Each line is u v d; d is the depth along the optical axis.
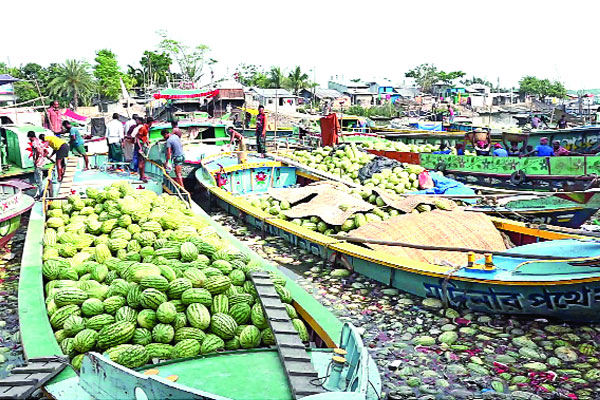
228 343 5.34
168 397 3.38
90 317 5.57
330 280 9.03
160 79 80.56
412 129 28.75
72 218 9.52
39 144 14.36
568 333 7.02
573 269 6.71
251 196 13.91
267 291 5.81
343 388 4.10
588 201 10.19
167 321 5.35
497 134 22.14
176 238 8.05
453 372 6.30
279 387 4.27
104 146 22.27
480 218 9.83
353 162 15.16
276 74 89.94
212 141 18.95
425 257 8.75
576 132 20.11
